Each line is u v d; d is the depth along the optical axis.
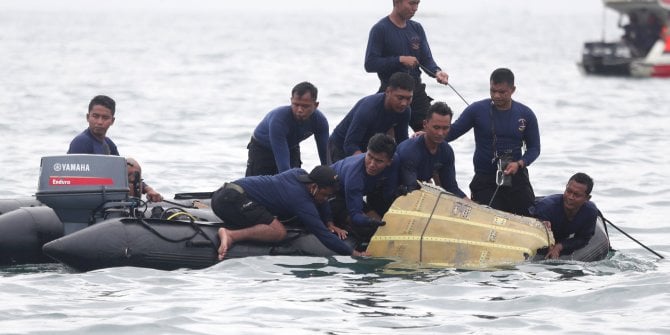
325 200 32.84
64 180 32.06
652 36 128.00
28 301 27.41
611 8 128.12
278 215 33.12
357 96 103.62
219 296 28.31
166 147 63.50
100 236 30.72
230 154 60.62
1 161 55.81
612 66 130.38
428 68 37.66
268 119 36.09
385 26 36.84
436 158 33.75
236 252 32.16
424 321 26.25
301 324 25.84
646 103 100.00
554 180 53.91
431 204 33.31
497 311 27.30
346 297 28.42
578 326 25.92
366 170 32.69
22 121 75.69
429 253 32.56
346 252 32.81
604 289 29.12
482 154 34.72
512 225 33.00
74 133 69.56
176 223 31.83
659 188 51.34
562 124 81.25
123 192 32.47
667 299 28.34
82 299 27.72
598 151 65.25
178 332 25.03
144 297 28.05
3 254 31.23
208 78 130.62
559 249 33.47
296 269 31.38
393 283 29.97
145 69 148.75
